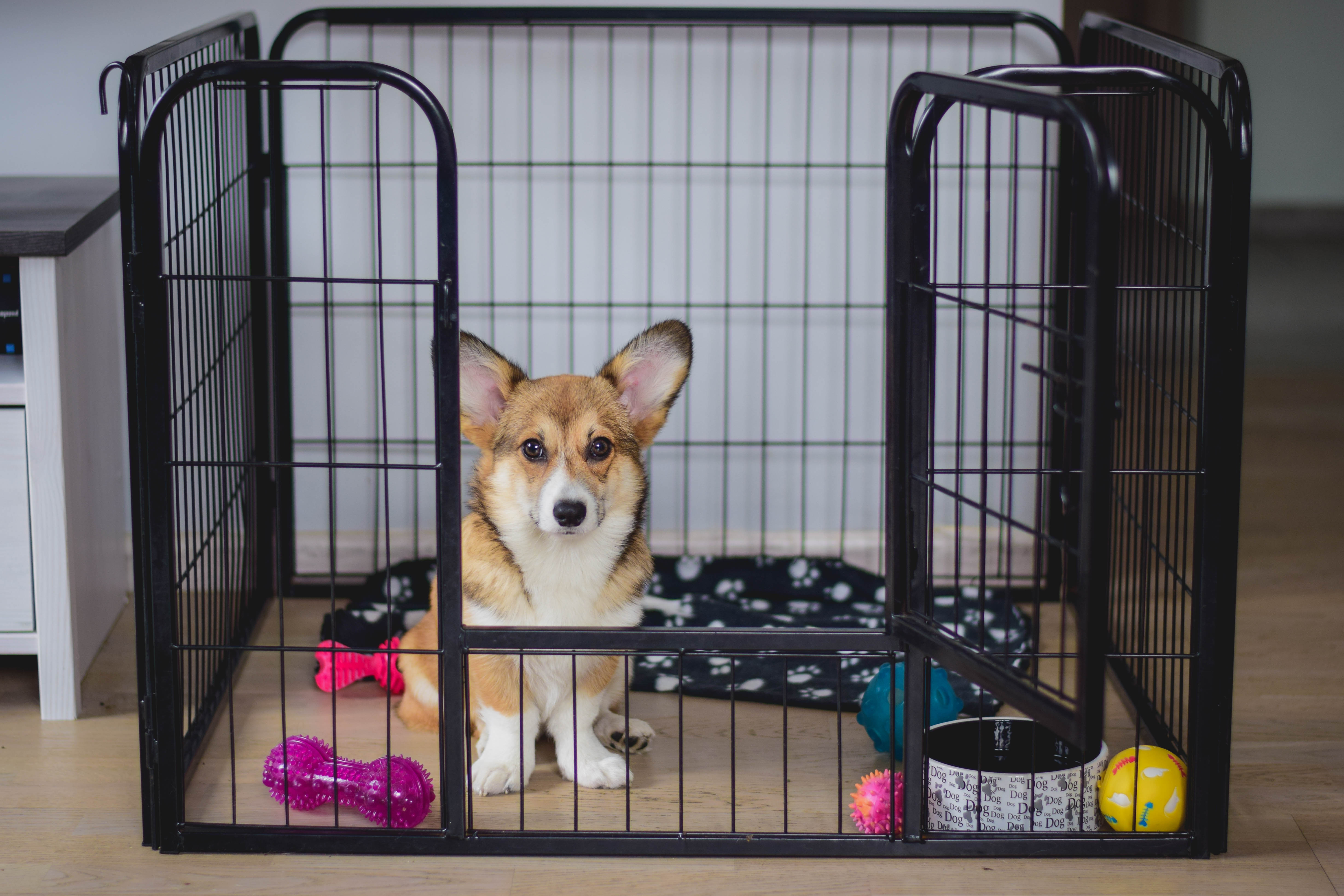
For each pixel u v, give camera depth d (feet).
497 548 7.13
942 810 6.70
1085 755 6.48
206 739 7.79
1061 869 6.46
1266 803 7.20
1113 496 9.53
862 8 9.95
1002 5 9.99
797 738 7.97
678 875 6.38
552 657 7.11
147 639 6.48
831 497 10.85
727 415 10.69
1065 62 9.57
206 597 8.67
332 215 10.19
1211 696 6.44
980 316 10.41
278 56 9.58
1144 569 8.00
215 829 6.55
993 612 9.78
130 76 6.27
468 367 7.07
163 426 6.22
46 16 9.71
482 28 9.94
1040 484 7.02
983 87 5.57
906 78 6.06
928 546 6.40
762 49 10.03
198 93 7.96
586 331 10.53
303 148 10.05
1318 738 8.02
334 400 10.43
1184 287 6.31
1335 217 22.18
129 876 6.35
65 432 8.00
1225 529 6.31
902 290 6.26
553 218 10.32
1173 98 7.49
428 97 5.87
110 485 9.28
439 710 6.43
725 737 7.97
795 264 10.44
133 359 6.26
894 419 6.31
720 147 10.21
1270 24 21.24
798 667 8.93
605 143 10.18
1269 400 15.96
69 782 7.32
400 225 10.23
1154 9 20.24
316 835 6.52
